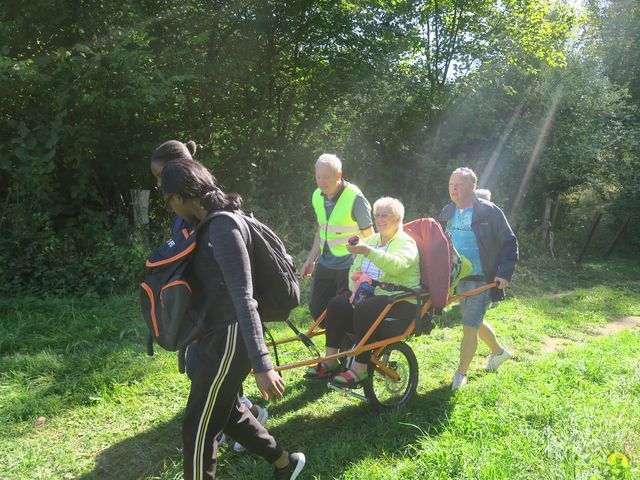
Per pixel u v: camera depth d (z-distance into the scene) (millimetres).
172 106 8258
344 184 4613
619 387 4465
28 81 6840
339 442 3535
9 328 5438
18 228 6770
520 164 13266
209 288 2459
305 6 9641
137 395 4270
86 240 7262
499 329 6629
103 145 7855
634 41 18375
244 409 2850
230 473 3234
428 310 4133
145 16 7812
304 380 4625
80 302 6305
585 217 15625
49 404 3992
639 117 16297
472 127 12828
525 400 4062
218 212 2451
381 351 3949
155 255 2541
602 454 3295
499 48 12719
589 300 8922
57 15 7059
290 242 9375
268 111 10219
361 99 11500
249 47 9383
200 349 2520
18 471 3225
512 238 4562
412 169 12602
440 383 4773
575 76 13391
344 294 4266
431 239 3975
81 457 3410
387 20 11578
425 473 3068
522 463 3121
